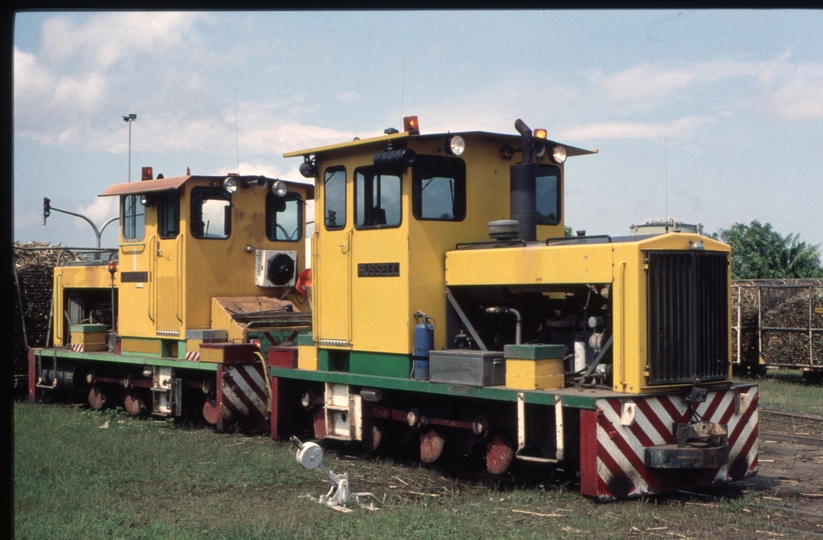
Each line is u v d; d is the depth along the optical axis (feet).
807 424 38.19
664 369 22.86
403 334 26.78
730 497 23.45
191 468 26.81
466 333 27.20
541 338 25.93
